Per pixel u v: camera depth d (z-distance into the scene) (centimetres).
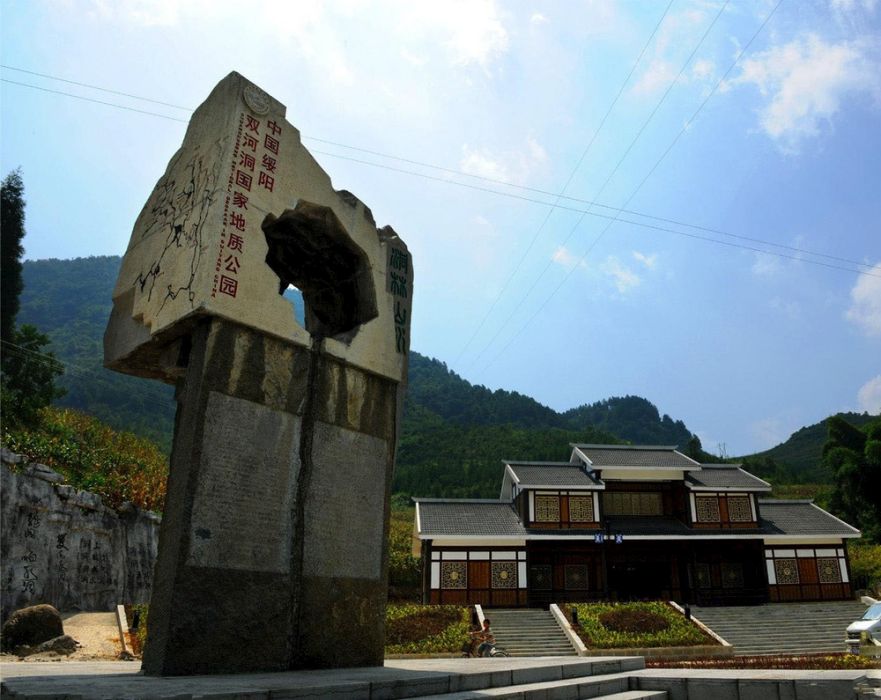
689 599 3422
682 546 3519
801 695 704
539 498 3475
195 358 816
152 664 690
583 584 3491
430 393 13825
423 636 2386
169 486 783
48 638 1858
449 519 3462
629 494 3738
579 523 3450
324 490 905
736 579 3569
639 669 1004
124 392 7469
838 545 3531
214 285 818
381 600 953
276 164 933
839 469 4778
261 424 842
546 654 2402
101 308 11175
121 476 3020
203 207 873
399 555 4141
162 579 728
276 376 878
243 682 571
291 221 1034
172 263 894
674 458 3750
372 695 582
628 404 17500
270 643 782
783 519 3669
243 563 778
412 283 1162
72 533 2469
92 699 411
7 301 3397
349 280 1099
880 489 4594
